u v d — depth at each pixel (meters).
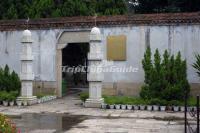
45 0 25.88
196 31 18.23
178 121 13.65
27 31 18.58
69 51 26.08
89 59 17.23
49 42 20.58
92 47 17.28
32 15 26.09
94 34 17.25
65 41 20.31
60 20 20.23
